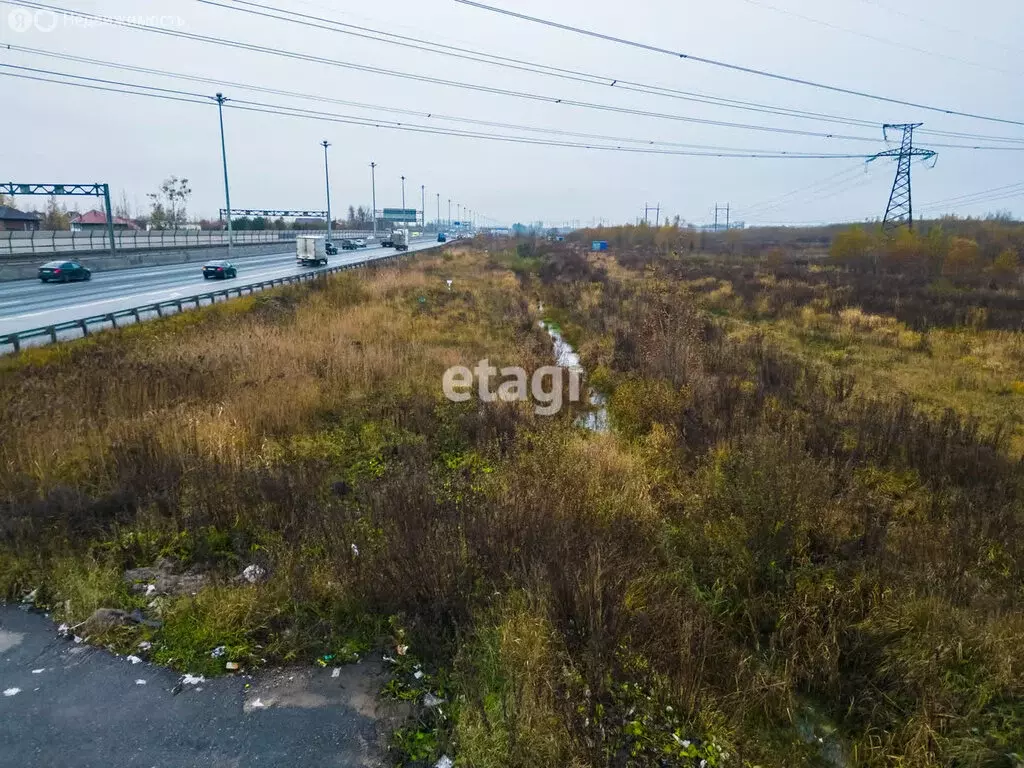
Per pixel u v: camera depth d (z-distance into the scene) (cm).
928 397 1312
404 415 1080
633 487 783
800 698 496
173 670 476
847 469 831
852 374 1479
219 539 646
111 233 3944
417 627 508
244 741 411
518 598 523
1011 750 424
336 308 2247
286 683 466
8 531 616
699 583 620
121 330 1541
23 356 1237
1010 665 477
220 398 1076
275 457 870
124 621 522
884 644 520
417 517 648
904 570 609
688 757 409
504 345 1767
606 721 425
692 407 1103
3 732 410
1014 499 787
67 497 677
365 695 456
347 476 852
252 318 1864
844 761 441
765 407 1129
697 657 492
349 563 573
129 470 753
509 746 396
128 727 418
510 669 455
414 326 1936
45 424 873
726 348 1619
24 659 482
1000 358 1631
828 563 619
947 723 448
